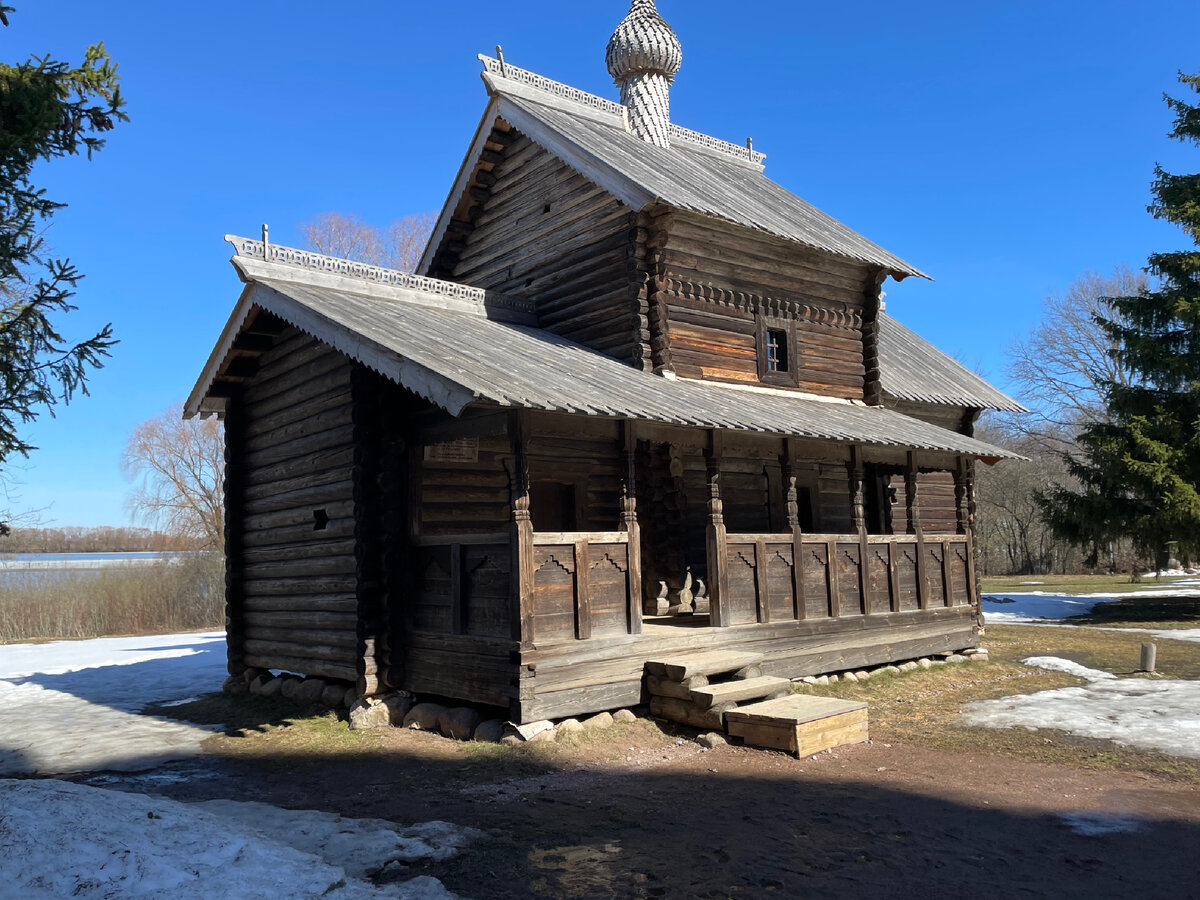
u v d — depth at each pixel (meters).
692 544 15.65
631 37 18.02
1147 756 8.78
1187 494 22.89
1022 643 17.86
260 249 12.41
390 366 9.62
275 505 13.69
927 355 22.72
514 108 15.34
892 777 8.18
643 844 6.32
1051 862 5.97
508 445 14.03
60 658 20.58
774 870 5.81
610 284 14.01
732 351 14.62
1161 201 25.25
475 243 17.08
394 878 5.63
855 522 13.65
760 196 17.05
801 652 12.35
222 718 12.04
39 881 4.44
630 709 10.45
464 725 9.87
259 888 4.69
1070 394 44.91
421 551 11.04
